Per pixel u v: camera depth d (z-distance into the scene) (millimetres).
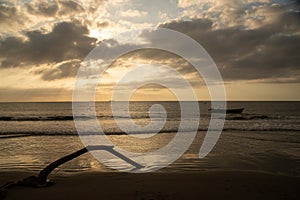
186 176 8469
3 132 22781
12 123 32156
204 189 7055
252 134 22219
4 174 8844
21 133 22250
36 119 37844
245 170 9641
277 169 10133
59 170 9523
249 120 39344
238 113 59281
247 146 15750
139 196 6492
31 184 7172
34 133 22250
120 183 7641
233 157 12320
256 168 10234
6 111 62719
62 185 7398
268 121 37438
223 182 7727
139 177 8367
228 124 32375
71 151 14172
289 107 99750
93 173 8969
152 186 7332
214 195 6566
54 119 38625
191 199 6289
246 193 6750
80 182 7746
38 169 9914
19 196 6375
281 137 20281
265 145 16172
